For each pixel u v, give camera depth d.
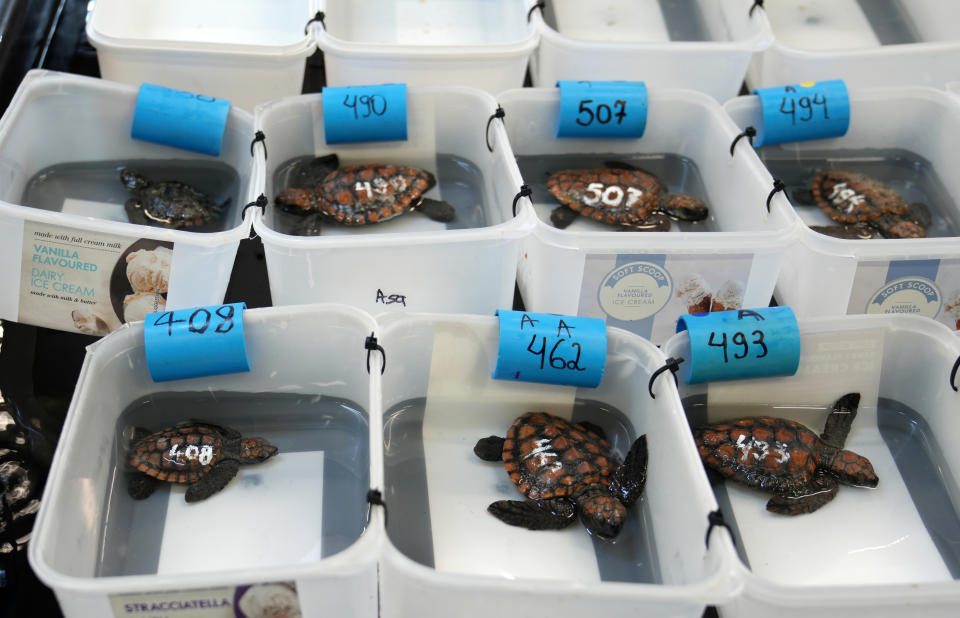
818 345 0.65
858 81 0.81
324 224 0.73
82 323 0.67
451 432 0.65
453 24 0.85
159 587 0.52
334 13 0.82
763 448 0.63
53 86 0.71
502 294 0.69
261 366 0.64
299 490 0.62
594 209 0.74
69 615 0.53
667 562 0.59
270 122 0.73
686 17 0.88
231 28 0.82
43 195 0.73
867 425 0.67
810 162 0.81
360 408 0.65
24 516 0.62
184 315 0.61
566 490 0.61
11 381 0.67
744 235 0.66
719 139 0.75
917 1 0.90
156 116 0.72
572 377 0.63
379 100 0.73
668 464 0.60
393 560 0.53
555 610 0.54
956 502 0.64
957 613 0.55
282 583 0.52
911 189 0.80
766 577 0.60
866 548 0.62
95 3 0.77
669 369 0.61
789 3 0.91
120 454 0.62
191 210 0.72
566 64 0.79
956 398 0.64
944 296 0.69
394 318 0.62
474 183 0.77
